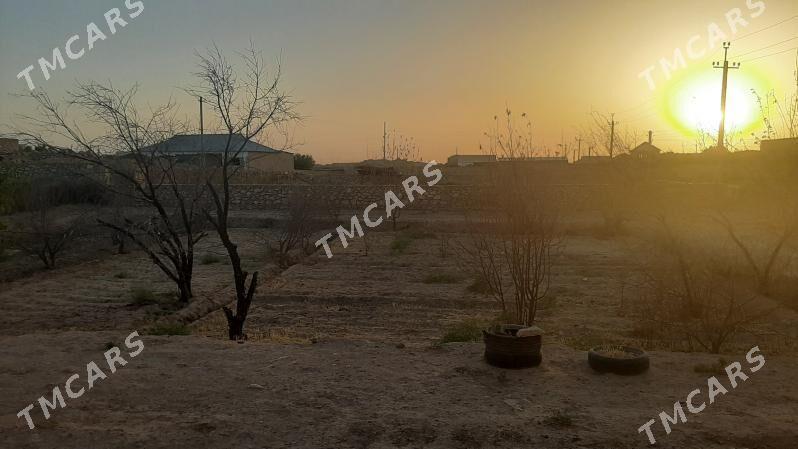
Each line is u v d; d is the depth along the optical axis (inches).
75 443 185.9
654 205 738.2
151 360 267.1
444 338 327.0
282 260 701.3
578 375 245.6
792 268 536.7
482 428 193.6
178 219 665.0
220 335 379.2
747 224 840.9
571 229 940.0
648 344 327.3
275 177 1492.4
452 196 1231.5
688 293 388.8
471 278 576.7
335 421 200.1
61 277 607.8
